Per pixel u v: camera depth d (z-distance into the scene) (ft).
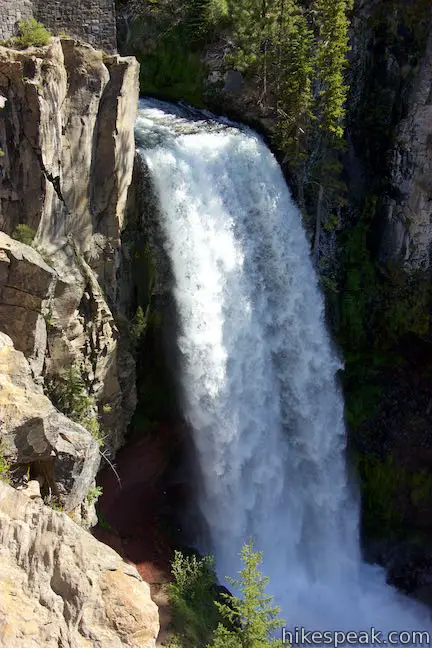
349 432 141.28
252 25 131.85
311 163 136.77
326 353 138.31
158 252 109.50
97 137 93.35
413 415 143.74
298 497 133.18
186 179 111.45
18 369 70.49
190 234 112.47
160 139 114.11
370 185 146.30
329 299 142.00
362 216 147.13
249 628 75.66
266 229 125.59
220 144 118.83
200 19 138.51
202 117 134.62
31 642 46.19
